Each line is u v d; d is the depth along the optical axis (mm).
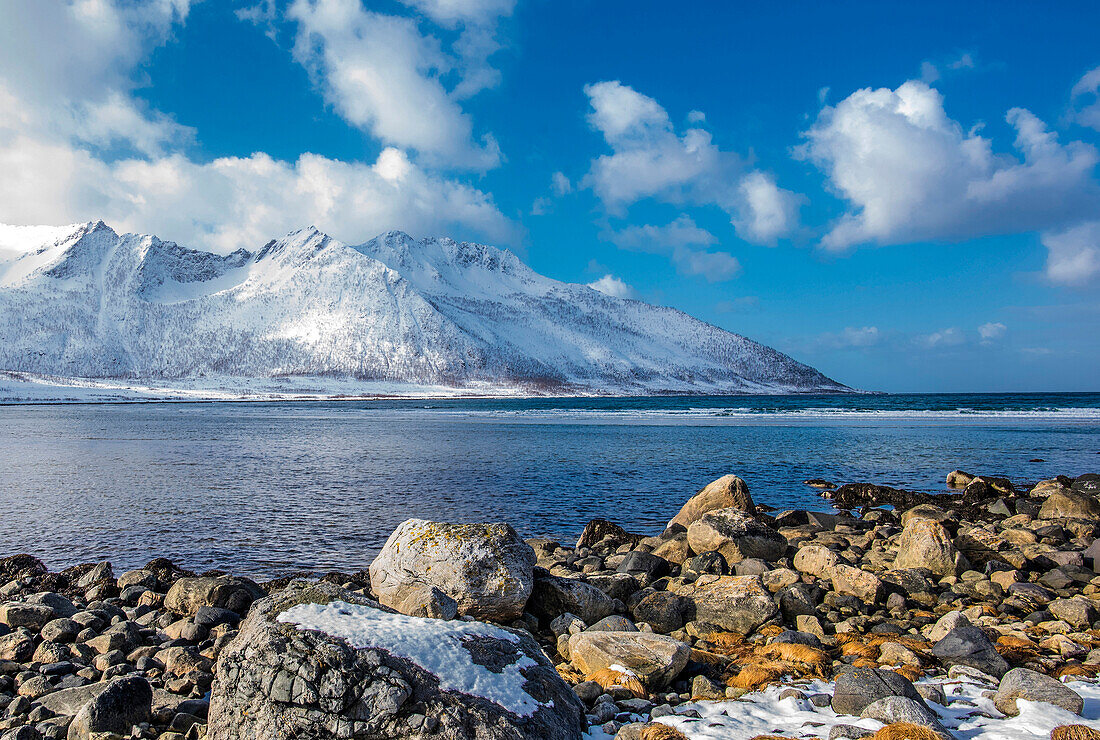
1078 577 10820
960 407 90562
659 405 121688
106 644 8023
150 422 62812
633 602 9250
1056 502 17422
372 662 4125
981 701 5664
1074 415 66938
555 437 44344
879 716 5031
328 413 86562
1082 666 6590
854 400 156000
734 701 5859
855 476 26656
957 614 8000
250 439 42844
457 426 56969
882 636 8109
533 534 16375
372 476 25375
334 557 13609
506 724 3998
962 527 15477
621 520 17922
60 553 14047
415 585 7996
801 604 9156
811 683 6309
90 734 5559
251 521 16969
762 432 48125
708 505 15758
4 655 8016
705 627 8617
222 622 9172
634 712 5734
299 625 4438
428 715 3943
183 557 13648
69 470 27062
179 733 5625
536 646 5039
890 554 12836
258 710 4180
